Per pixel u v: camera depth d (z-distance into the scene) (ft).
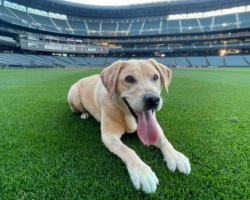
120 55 177.88
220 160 5.84
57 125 9.15
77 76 44.55
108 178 4.98
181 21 168.96
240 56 136.56
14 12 144.77
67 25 172.04
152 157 5.99
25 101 14.97
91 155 6.15
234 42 147.13
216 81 32.12
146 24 175.42
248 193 4.47
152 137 5.95
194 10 164.76
